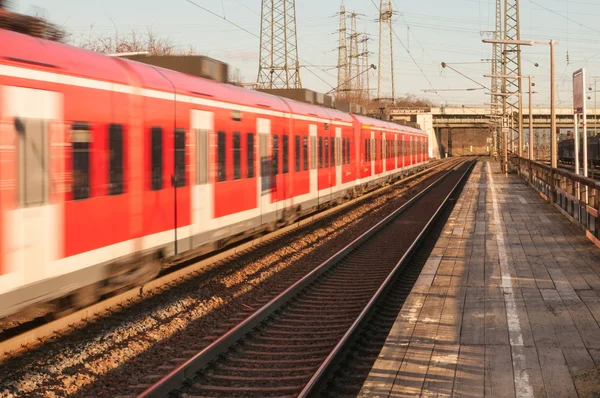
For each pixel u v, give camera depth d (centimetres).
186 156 1126
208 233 1223
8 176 696
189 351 786
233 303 1044
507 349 725
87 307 901
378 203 2817
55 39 901
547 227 1806
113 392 657
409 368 664
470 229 1791
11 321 838
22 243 718
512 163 5566
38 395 641
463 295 995
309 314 991
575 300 954
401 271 1285
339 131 2402
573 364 672
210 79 1337
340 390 650
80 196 822
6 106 694
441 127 9925
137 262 988
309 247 1623
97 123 860
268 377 698
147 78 1004
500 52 6600
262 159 1530
